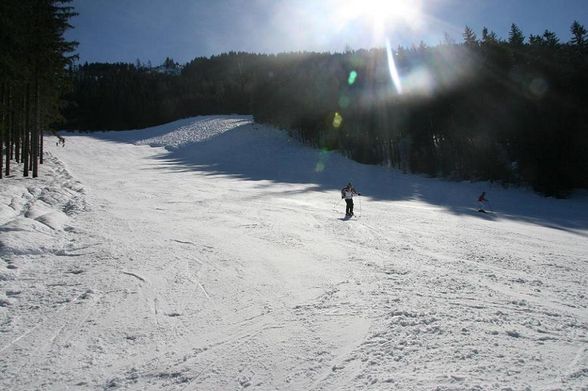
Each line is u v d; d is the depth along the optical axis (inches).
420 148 1562.5
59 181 896.9
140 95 4197.8
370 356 179.9
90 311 234.8
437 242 446.0
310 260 357.1
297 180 1261.1
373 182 1261.1
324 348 189.6
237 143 2220.7
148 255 360.5
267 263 345.1
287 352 186.7
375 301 250.5
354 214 651.5
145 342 198.7
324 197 877.8
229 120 3115.2
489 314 228.5
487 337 197.2
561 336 198.8
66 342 196.5
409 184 1227.2
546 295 265.3
